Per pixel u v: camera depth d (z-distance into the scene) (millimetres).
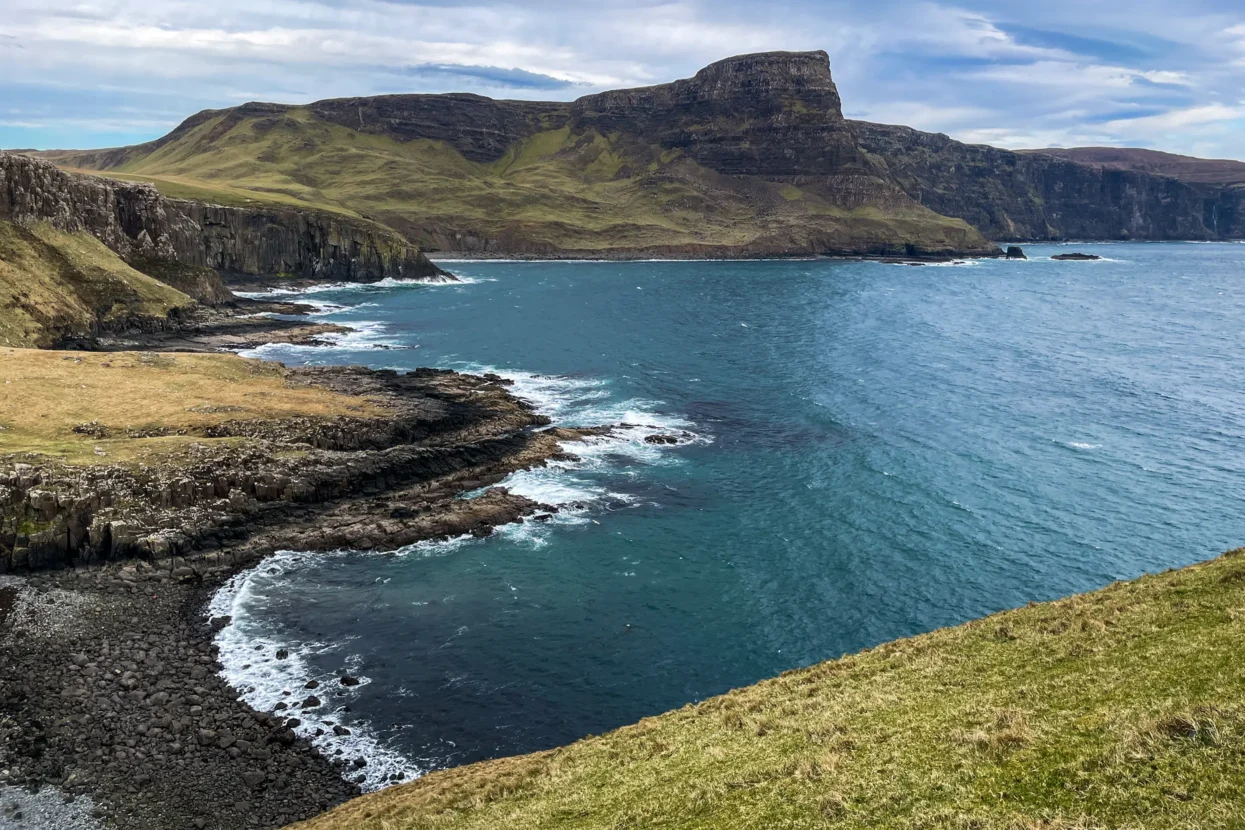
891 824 17328
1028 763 18047
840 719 23938
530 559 58781
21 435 64375
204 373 91250
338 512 63656
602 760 27281
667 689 44125
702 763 23844
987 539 62406
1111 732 18188
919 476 75750
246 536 58781
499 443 78812
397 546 59781
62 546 53906
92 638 46250
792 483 74062
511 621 50625
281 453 67625
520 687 43906
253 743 38125
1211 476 75062
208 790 34844
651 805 21812
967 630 30203
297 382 94562
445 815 25828
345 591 53531
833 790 19297
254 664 44906
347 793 35125
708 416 95000
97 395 77125
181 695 41438
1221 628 22562
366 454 70188
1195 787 15445
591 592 54438
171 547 55375
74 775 35281
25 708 39656
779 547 61344
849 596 54156
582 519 65688
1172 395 105625
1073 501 69562
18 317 108312
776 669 45969
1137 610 26438
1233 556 29672
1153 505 68375
